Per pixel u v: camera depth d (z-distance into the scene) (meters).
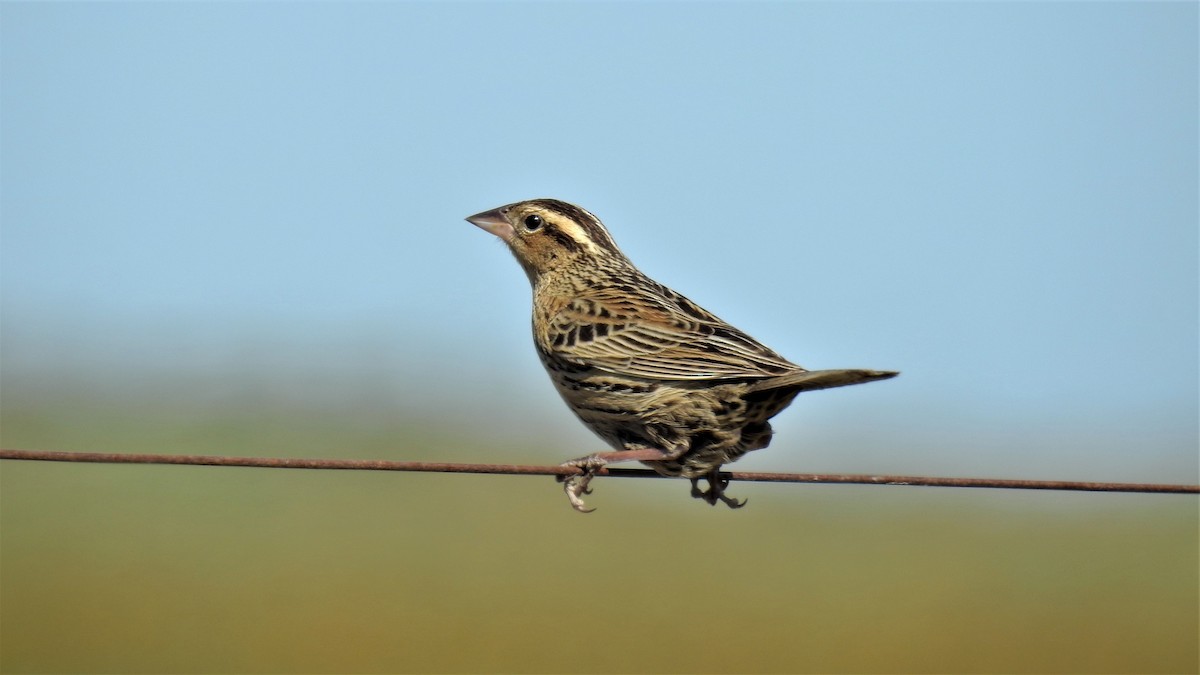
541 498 34.44
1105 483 10.47
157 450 37.16
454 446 40.03
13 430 38.62
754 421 11.66
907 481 10.66
